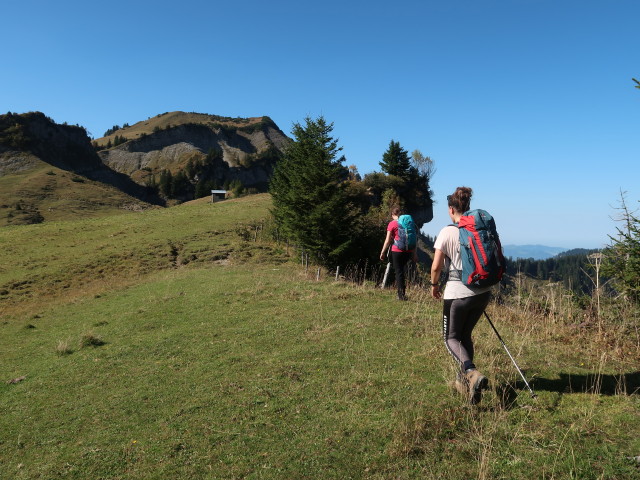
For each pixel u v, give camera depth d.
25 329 12.11
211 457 3.65
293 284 11.44
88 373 6.48
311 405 4.36
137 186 190.50
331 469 3.28
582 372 4.63
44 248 33.38
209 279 15.48
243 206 50.12
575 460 3.07
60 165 163.00
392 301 8.56
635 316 6.16
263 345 6.49
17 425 4.96
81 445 4.22
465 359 3.86
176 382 5.51
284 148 29.25
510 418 3.70
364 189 39.31
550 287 7.68
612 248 6.82
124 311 11.64
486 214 3.88
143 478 3.48
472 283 3.78
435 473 3.10
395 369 4.97
